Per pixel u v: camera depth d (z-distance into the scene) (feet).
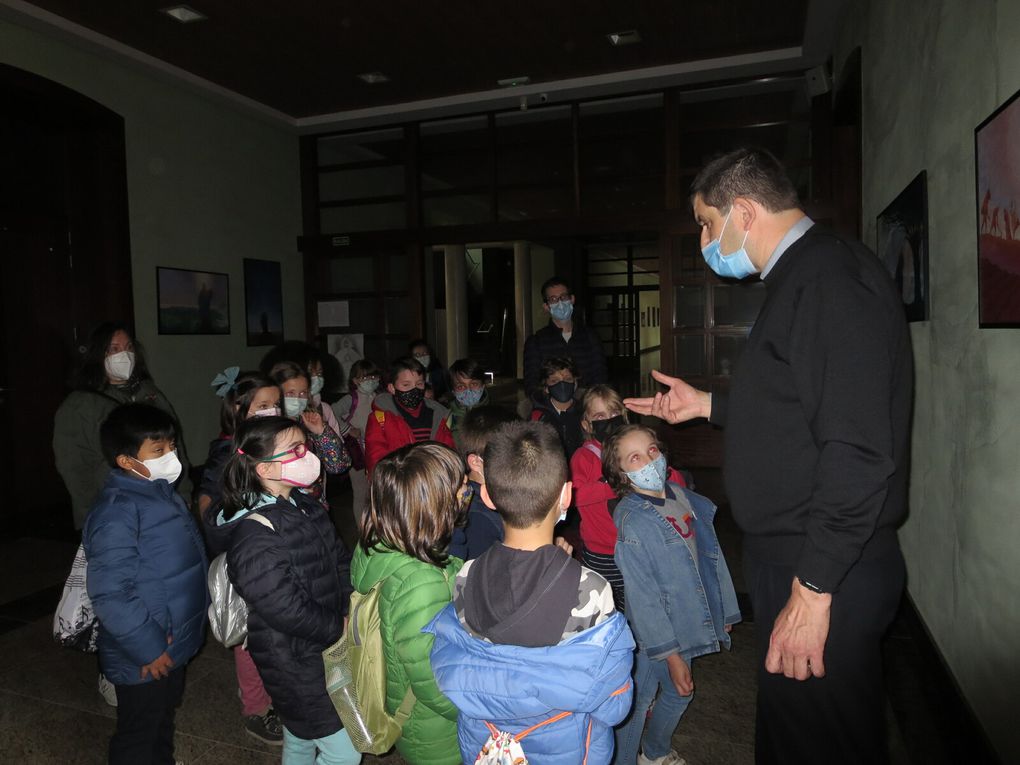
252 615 5.76
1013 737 6.13
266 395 7.80
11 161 16.22
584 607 4.00
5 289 16.11
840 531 4.04
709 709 8.08
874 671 4.61
